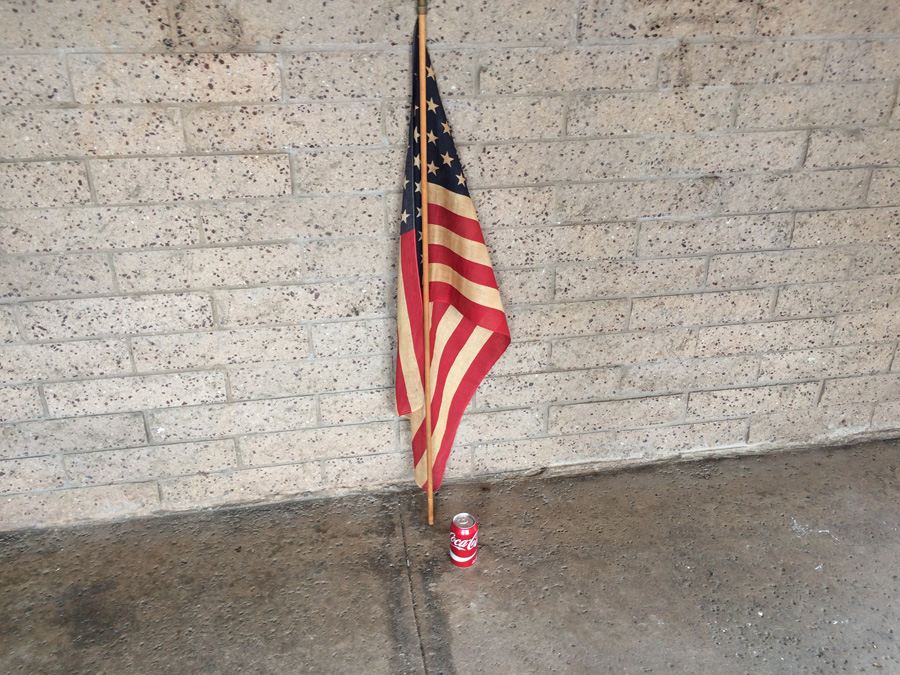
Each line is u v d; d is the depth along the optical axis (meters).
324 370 2.94
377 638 2.45
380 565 2.78
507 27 2.51
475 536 2.74
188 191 2.56
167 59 2.38
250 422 2.97
